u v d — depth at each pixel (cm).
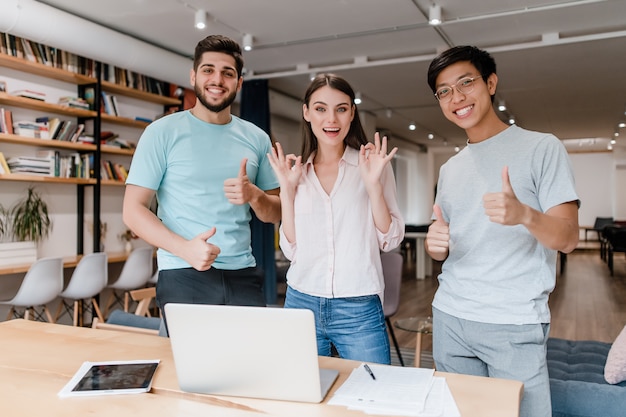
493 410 114
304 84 768
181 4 465
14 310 496
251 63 662
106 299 614
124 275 522
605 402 194
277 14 490
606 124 1135
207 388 126
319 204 197
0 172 458
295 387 121
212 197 201
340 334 196
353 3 464
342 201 196
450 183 185
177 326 124
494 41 572
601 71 692
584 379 253
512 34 548
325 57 635
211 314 121
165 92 641
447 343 181
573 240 153
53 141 495
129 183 196
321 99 190
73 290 471
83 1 457
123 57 521
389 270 419
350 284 192
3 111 460
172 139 198
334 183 201
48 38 452
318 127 193
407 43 581
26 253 491
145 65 545
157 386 132
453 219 182
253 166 214
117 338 179
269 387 122
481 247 172
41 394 128
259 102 713
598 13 488
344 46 591
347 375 139
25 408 119
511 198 138
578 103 904
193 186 199
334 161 204
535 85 769
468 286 174
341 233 195
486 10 480
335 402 120
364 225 196
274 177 229
